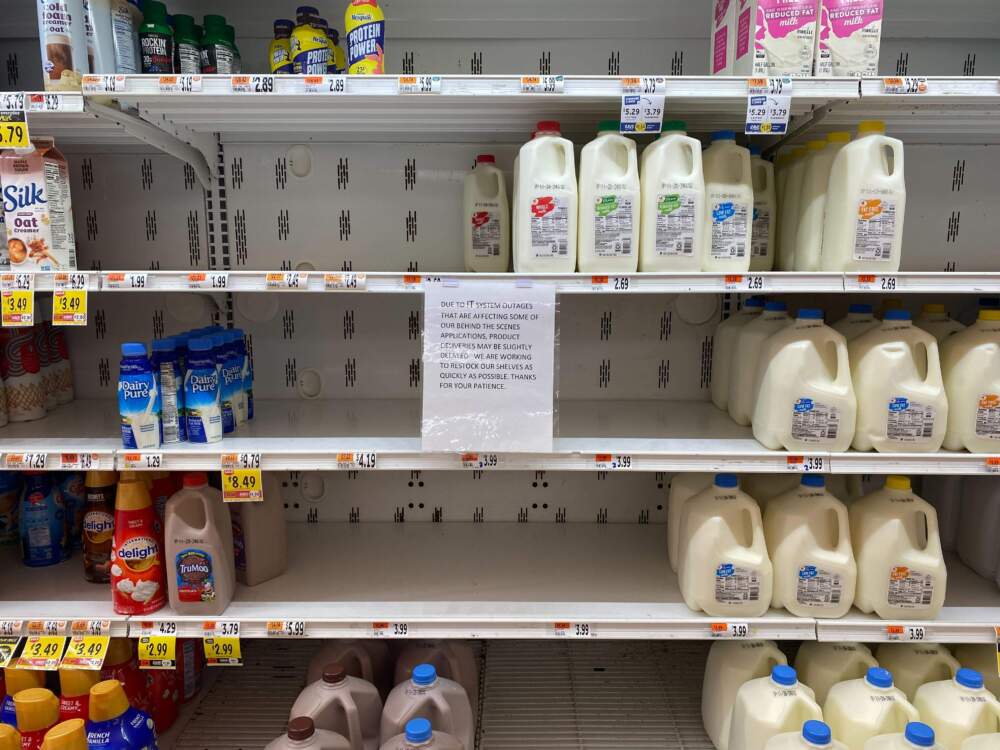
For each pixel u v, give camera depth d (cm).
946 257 186
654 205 135
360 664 168
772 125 128
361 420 169
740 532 146
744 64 139
